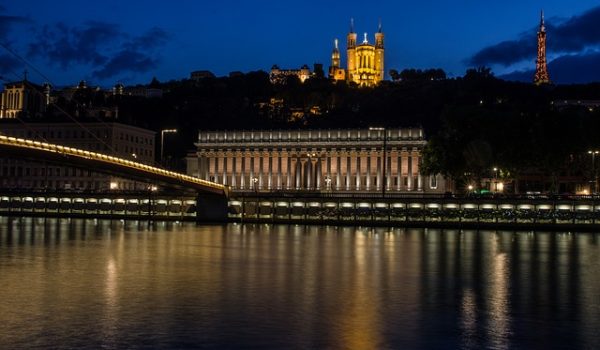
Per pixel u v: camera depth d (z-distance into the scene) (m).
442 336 37.88
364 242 108.94
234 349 34.66
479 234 137.75
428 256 84.50
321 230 146.12
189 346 35.12
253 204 183.50
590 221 155.62
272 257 81.12
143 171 134.50
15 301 47.03
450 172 192.50
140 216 184.38
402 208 170.25
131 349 34.47
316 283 57.72
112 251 86.50
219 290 52.97
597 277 64.25
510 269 70.62
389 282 59.06
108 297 49.00
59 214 190.50
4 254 80.81
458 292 53.59
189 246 96.50
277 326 39.78
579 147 179.12
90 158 116.06
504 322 41.72
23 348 34.47
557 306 47.47
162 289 53.19
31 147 99.94
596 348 35.75
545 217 158.75
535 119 185.75
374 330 39.09
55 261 73.19
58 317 41.66
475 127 188.25
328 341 36.41
